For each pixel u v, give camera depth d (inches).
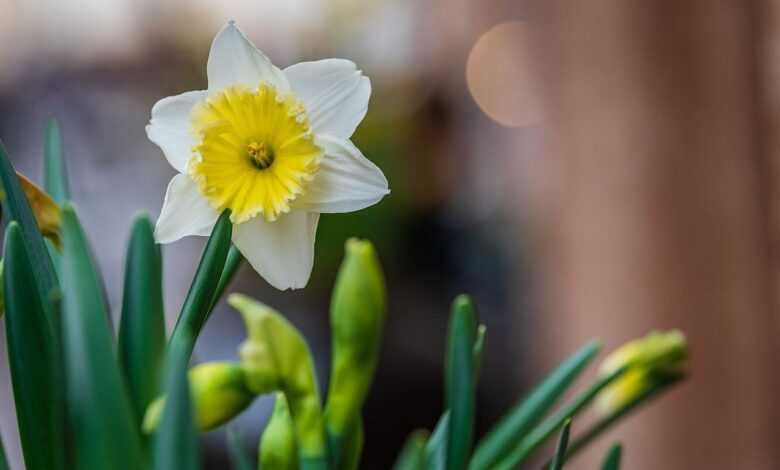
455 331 21.7
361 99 21.5
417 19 115.6
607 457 21.6
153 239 20.8
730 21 53.8
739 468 54.8
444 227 113.5
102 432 17.2
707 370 54.9
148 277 20.5
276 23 123.8
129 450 17.3
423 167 115.9
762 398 54.7
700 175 55.1
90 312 17.3
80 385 17.3
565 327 63.4
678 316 55.9
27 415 18.8
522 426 23.7
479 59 106.1
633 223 56.6
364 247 23.1
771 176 54.4
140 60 120.6
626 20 55.6
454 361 21.7
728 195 54.7
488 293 107.3
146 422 19.6
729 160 54.6
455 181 115.0
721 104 54.4
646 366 24.9
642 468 55.1
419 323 104.9
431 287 109.7
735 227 54.7
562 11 59.7
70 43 120.4
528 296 87.0
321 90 21.5
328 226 105.1
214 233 19.8
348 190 21.2
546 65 63.3
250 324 22.7
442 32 112.1
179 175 21.1
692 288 55.6
